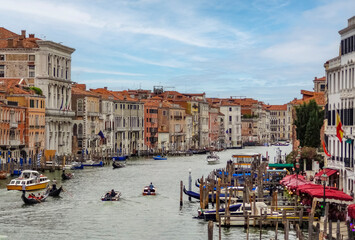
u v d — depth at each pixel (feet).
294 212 152.56
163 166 368.89
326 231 123.54
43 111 362.33
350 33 164.04
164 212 183.93
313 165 242.58
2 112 305.12
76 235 152.05
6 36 404.77
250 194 182.50
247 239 139.54
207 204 184.14
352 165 162.71
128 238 149.18
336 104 177.68
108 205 196.65
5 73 385.09
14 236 150.00
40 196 205.46
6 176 267.59
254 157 305.94
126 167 358.84
